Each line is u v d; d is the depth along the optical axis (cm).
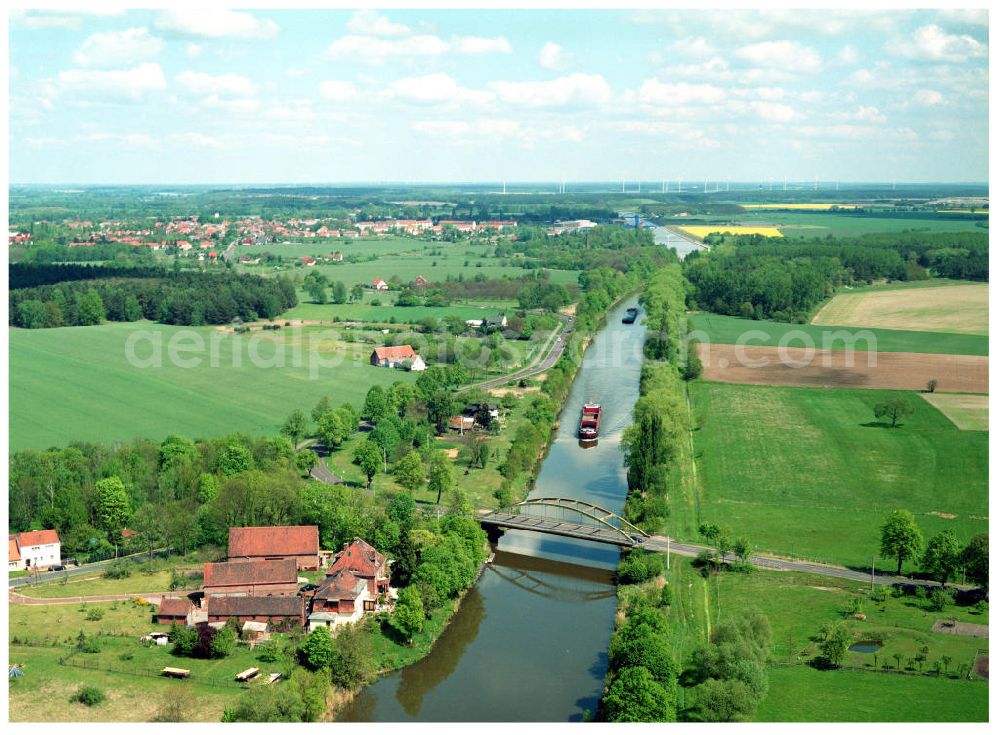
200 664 14788
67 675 14000
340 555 18262
